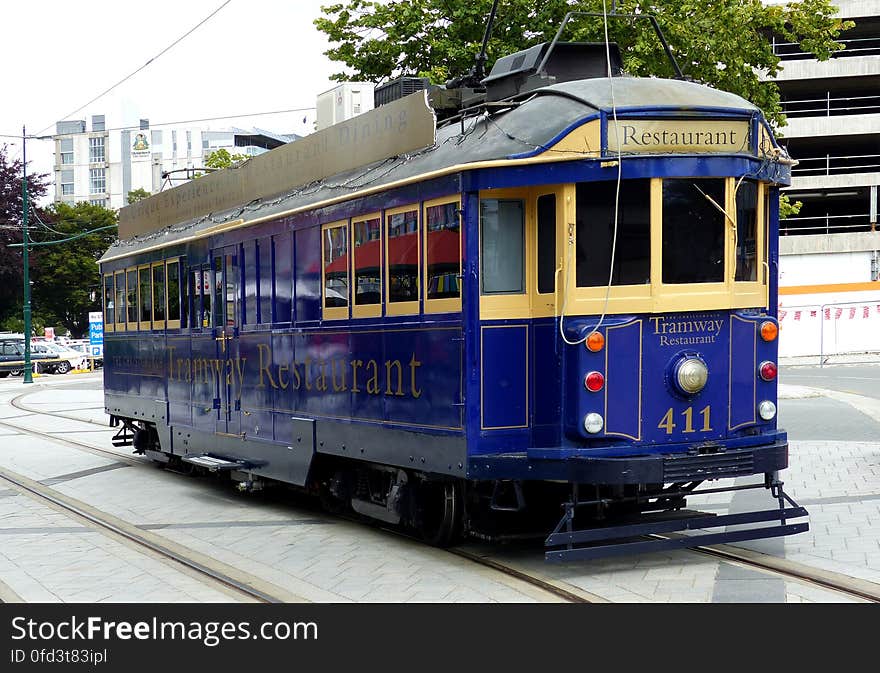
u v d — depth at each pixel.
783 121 17.66
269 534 9.36
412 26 17.16
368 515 9.07
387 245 8.25
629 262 7.08
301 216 9.65
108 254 15.72
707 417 7.21
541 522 8.12
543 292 7.25
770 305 7.70
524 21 16.58
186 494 12.08
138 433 14.83
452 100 9.25
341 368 9.00
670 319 7.12
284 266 10.06
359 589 7.08
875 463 12.13
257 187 11.20
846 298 35.47
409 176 7.91
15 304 62.78
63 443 17.81
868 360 33.88
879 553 7.56
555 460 7.00
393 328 8.16
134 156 123.31
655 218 7.08
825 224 51.41
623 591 6.70
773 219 7.71
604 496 7.63
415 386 7.87
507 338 7.30
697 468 6.97
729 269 7.26
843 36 48.81
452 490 8.17
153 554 8.51
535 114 7.33
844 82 47.88
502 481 7.41
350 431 8.85
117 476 13.72
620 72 8.89
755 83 16.97
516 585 6.99
